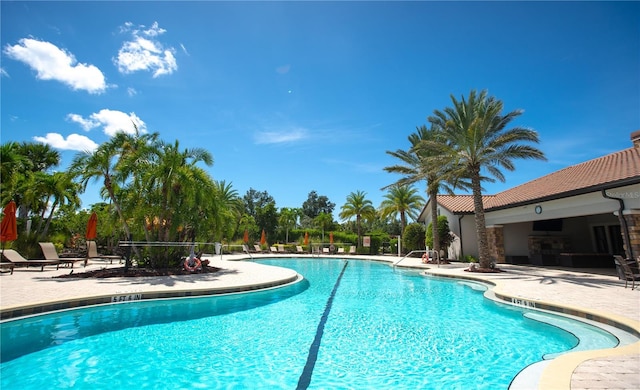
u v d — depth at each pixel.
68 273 12.60
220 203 16.62
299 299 9.84
